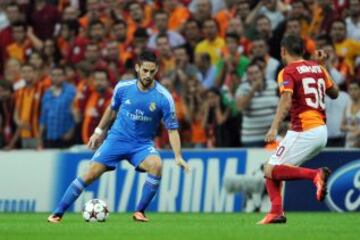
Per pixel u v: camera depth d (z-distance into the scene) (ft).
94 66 210.59
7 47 235.61
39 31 236.22
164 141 189.67
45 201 180.04
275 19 207.82
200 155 173.47
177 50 199.93
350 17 202.39
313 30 204.95
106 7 231.30
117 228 110.11
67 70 209.56
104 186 176.14
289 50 118.42
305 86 116.88
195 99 193.98
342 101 181.57
